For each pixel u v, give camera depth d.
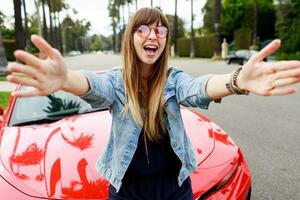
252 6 49.38
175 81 1.90
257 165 4.62
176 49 59.38
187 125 3.39
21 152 2.95
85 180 2.52
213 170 2.77
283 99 10.02
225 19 51.69
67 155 2.78
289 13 28.70
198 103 1.79
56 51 1.51
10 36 58.47
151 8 1.84
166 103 1.85
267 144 5.50
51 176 2.58
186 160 1.96
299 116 7.56
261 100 10.00
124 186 1.96
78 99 4.04
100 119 3.44
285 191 3.87
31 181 2.56
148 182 1.96
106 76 1.88
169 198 1.98
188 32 74.38
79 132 3.15
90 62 40.44
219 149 3.05
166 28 1.82
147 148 1.90
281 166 4.57
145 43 1.79
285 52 28.72
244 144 5.52
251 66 1.55
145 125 1.85
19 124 3.74
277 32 34.06
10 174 2.66
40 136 3.23
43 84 1.49
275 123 6.95
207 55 48.47
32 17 58.78
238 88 1.61
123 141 1.87
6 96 10.77
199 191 2.59
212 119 7.56
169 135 1.88
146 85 1.86
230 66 26.05
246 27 49.81
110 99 1.82
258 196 3.76
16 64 1.42
